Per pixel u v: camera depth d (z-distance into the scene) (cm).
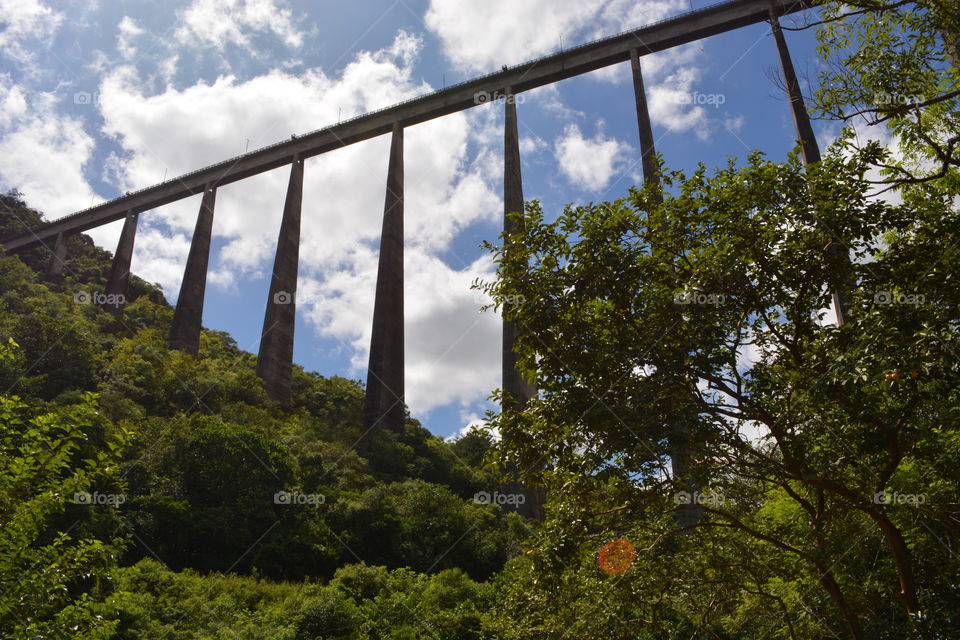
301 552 4141
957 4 950
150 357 6562
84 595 926
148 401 5894
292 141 7888
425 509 4806
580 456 920
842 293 971
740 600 1263
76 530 2931
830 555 965
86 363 5828
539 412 993
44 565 904
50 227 9669
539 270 1062
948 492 1014
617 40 6188
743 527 986
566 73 6406
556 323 1020
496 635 1161
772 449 1004
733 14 5712
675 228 1027
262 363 6794
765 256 970
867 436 806
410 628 2981
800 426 958
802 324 990
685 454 888
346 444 5962
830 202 943
